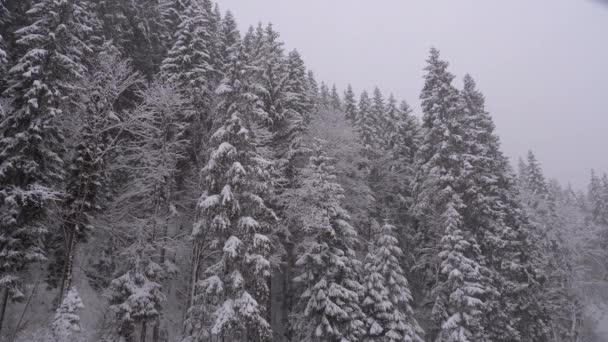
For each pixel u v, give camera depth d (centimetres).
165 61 2434
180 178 2533
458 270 2289
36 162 1691
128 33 2833
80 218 1853
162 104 2155
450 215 2447
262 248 1728
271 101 2530
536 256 3034
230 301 1641
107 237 2273
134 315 1716
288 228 2455
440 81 2911
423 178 2842
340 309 1928
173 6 3344
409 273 3008
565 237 4303
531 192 4388
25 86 1697
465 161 2642
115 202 2155
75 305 1524
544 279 2925
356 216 2825
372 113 3903
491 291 2444
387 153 3375
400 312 2108
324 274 2053
